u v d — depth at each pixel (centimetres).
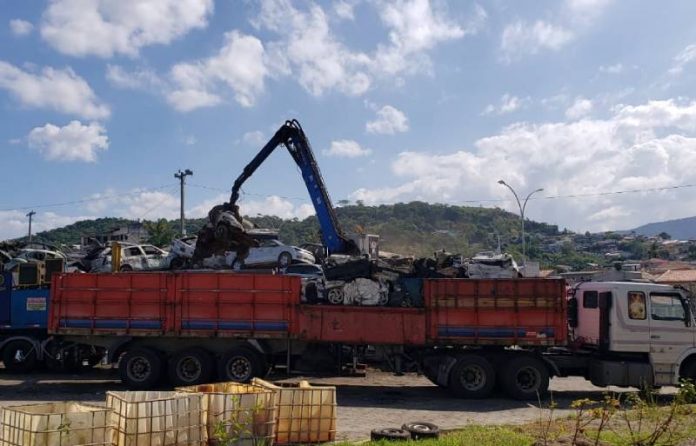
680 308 1448
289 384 1073
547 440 805
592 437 852
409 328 1464
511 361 1430
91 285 1521
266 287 1488
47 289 1794
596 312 1472
